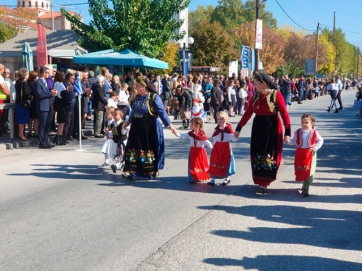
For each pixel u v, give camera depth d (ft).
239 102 68.80
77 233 17.24
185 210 20.18
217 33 153.69
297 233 17.25
